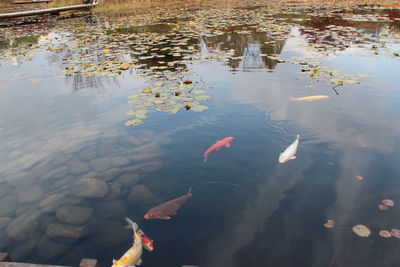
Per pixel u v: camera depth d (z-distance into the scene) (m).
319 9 17.11
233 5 21.20
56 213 2.69
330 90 5.05
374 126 3.81
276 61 6.91
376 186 2.78
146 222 2.52
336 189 2.77
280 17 14.33
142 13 17.61
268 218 2.49
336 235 2.29
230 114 4.32
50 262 2.23
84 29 12.82
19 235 2.48
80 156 3.54
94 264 2.00
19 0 26.91
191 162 3.30
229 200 2.71
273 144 3.55
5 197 2.92
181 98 4.88
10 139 3.94
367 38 9.16
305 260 2.10
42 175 3.22
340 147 3.41
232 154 3.39
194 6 21.12
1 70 7.25
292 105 4.52
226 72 6.22
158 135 3.88
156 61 7.21
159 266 2.10
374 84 5.24
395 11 15.38
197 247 2.25
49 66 7.38
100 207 2.74
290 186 2.85
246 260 2.13
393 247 2.16
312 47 8.11
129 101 4.86
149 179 3.08
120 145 3.72
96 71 6.51
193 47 8.51
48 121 4.42
